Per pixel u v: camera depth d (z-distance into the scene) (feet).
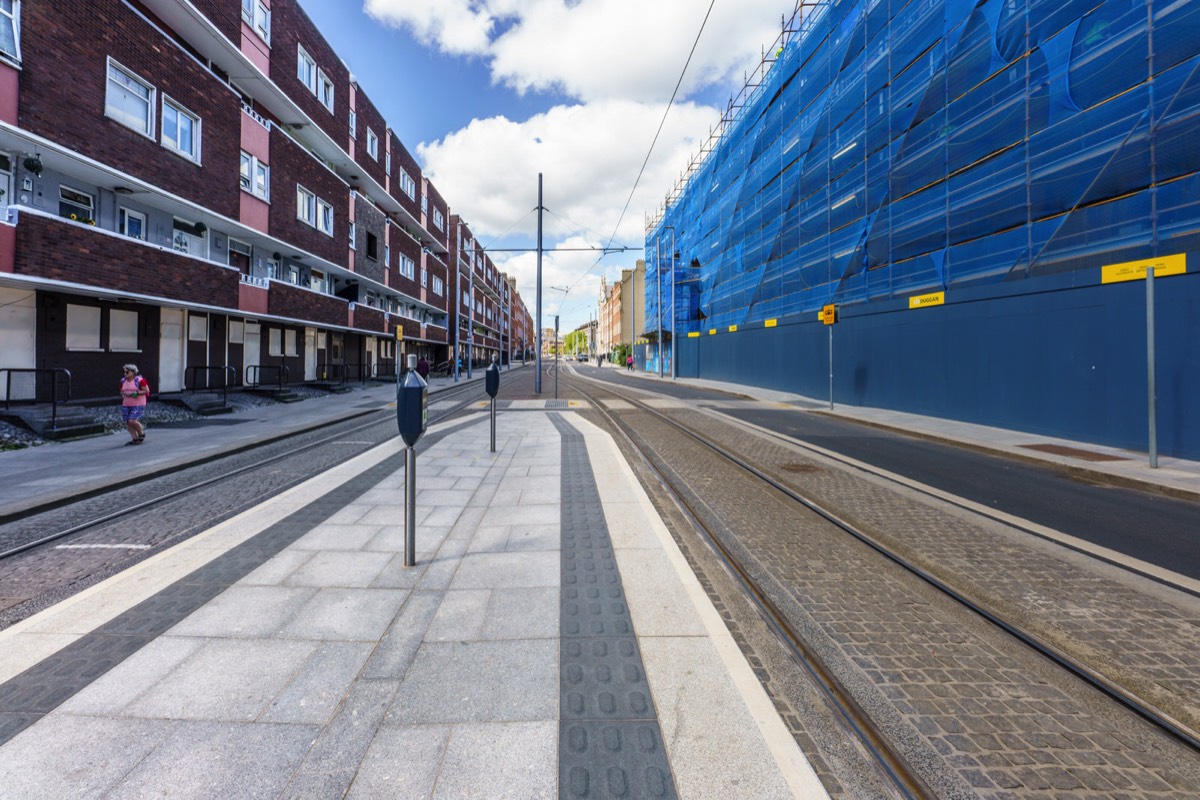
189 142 45.60
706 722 7.45
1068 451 31.35
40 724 7.29
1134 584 13.32
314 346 75.56
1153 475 24.95
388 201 100.32
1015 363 39.81
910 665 9.62
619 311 278.05
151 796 6.12
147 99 41.11
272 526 16.20
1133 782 6.87
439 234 137.08
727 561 14.42
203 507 19.44
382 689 8.15
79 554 14.92
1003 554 15.33
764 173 88.17
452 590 11.73
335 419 43.57
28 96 31.96
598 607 10.93
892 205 55.62
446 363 142.61
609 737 7.13
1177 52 31.37
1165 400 30.09
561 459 26.58
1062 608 11.98
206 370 53.21
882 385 55.83
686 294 130.21
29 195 35.12
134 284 38.24
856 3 64.13
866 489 22.77
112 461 26.08
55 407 32.45
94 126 36.22
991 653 10.07
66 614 10.48
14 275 30.32
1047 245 38.22
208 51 51.52
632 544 14.65
